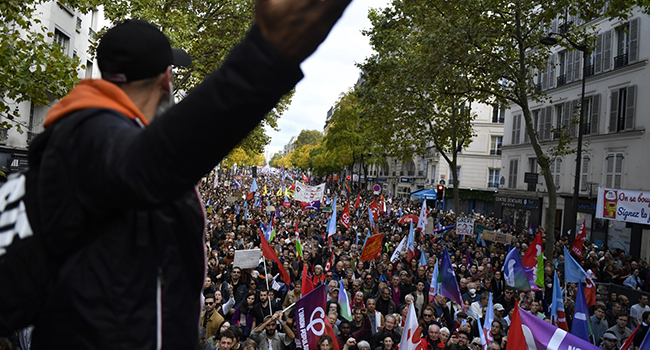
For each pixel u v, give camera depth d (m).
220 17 19.91
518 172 35.00
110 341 0.77
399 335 8.42
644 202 17.84
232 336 6.67
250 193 33.19
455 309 10.77
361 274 11.81
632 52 23.98
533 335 6.62
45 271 0.82
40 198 0.80
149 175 0.70
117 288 0.79
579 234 17.41
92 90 0.87
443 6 18.00
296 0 0.68
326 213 30.19
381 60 20.91
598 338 10.02
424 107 21.14
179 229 0.89
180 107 0.71
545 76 31.64
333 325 8.76
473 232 19.78
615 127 25.03
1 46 8.16
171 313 0.86
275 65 0.68
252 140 29.95
